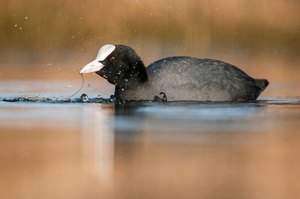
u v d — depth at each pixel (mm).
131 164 9609
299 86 19938
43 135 11820
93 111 14656
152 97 15812
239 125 12711
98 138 11469
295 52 30438
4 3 30375
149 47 29750
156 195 8008
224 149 10547
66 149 10625
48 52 28938
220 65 16125
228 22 31297
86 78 21953
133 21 30469
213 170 9242
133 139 11359
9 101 16594
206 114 14008
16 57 28031
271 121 13195
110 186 8445
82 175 9016
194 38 30641
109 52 16016
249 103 15875
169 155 10117
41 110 14906
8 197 7984
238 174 9039
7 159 9977
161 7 30734
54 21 30219
